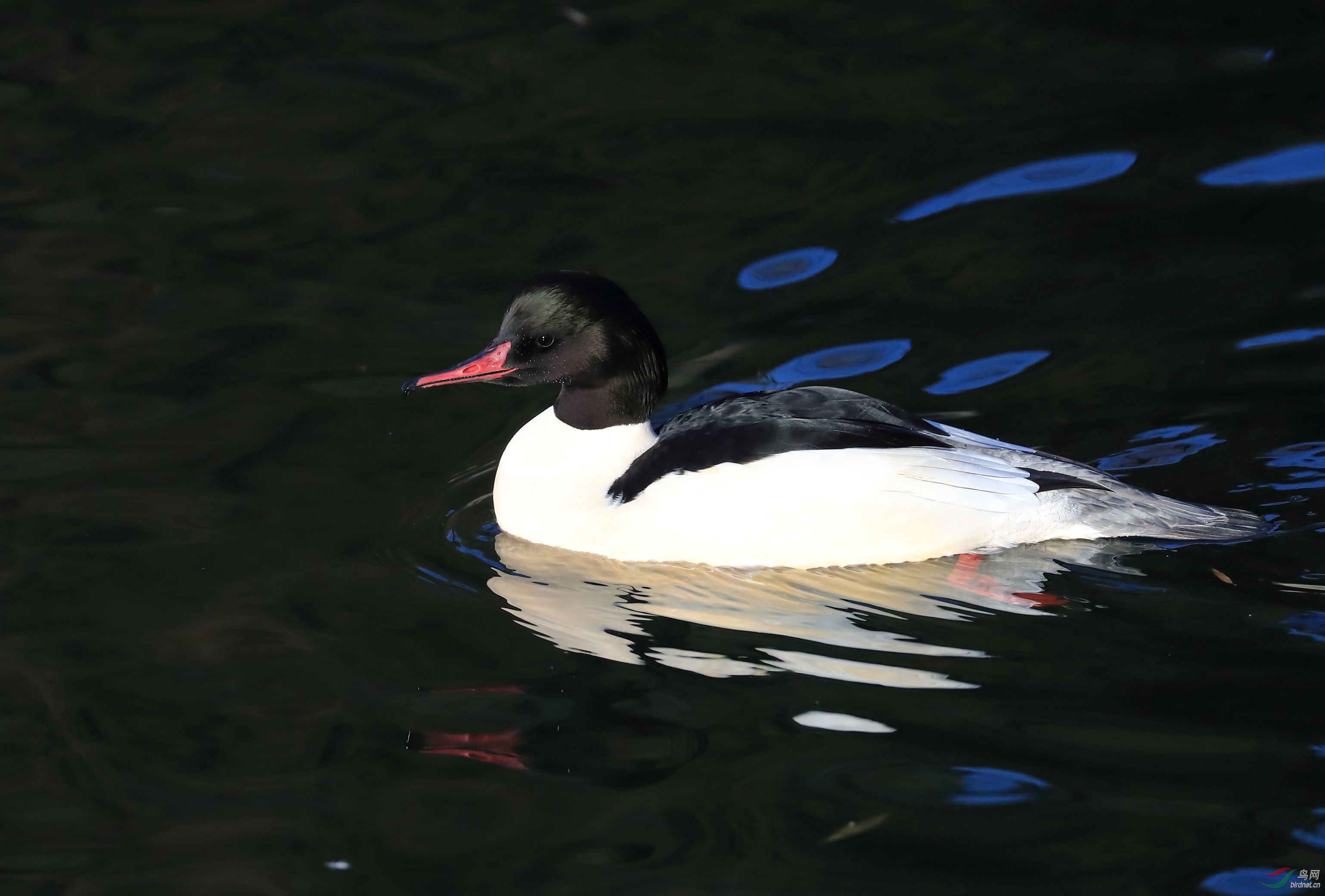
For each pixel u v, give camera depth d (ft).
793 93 58.03
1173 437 38.19
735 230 49.75
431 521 36.63
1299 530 34.37
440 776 27.30
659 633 31.94
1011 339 42.96
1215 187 49.93
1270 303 43.45
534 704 29.32
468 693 29.71
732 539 33.96
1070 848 24.95
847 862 24.88
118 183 53.52
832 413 35.01
